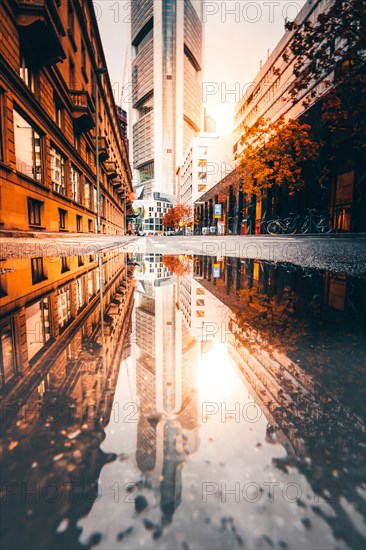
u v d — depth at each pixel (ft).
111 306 6.62
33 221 43.32
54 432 2.05
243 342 4.21
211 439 1.98
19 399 2.53
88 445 1.90
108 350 3.80
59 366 3.26
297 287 9.65
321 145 70.23
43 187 45.42
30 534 1.28
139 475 1.64
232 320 5.52
